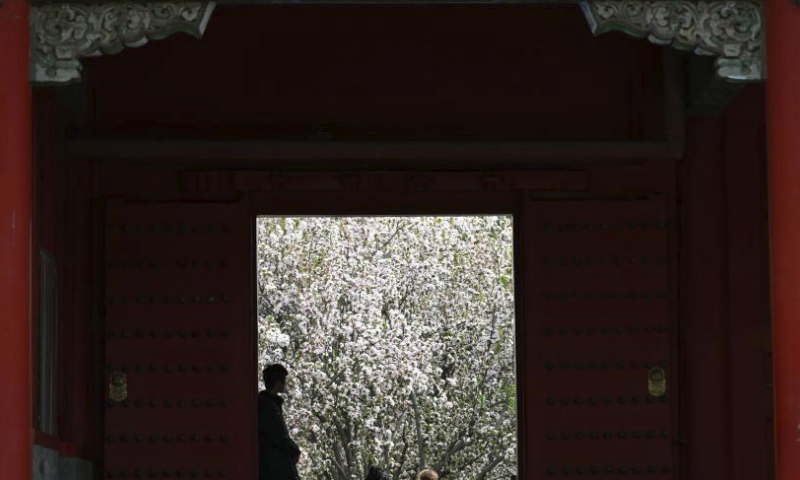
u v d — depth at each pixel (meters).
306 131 19.11
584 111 19.22
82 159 18.98
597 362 19.11
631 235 19.27
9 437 13.16
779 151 13.61
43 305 16.83
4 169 13.39
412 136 19.16
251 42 19.22
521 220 19.33
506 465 50.50
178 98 19.09
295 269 47.25
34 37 13.59
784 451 13.34
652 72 19.22
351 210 19.33
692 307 19.19
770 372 18.92
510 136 19.17
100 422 18.89
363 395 47.19
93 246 19.06
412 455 49.59
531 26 19.33
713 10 13.77
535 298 19.16
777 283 13.53
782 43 13.66
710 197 19.25
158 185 19.14
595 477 18.94
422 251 48.66
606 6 13.76
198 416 18.83
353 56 19.25
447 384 49.78
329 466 49.06
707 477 18.91
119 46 13.63
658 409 19.03
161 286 18.97
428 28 19.31
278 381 19.25
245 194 19.14
